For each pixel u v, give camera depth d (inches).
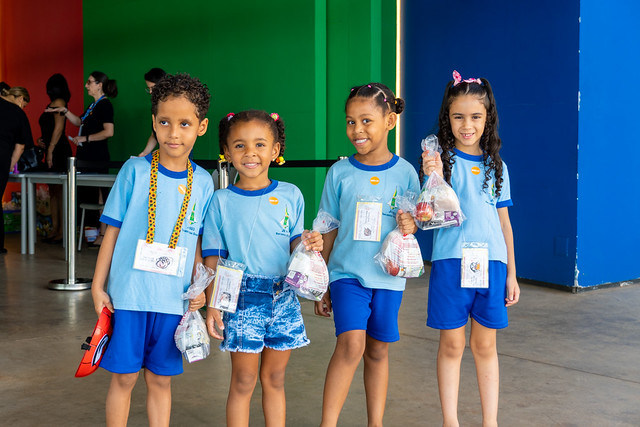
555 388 128.3
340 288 102.3
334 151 284.0
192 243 91.4
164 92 87.2
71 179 221.0
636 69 231.6
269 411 97.2
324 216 102.8
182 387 128.1
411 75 273.9
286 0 288.8
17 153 294.0
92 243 323.3
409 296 211.6
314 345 155.6
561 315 187.3
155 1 346.9
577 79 217.3
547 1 224.7
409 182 104.7
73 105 397.4
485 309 102.9
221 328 92.3
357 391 127.0
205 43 324.5
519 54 234.4
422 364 142.6
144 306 87.4
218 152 322.3
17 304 197.6
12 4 428.1
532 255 233.1
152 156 91.1
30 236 294.8
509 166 239.6
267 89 299.6
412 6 270.8
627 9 227.3
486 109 102.4
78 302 200.7
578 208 219.6
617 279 231.6
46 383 129.0
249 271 94.0
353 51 276.1
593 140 221.8
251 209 94.6
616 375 136.2
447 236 102.7
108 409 88.7
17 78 431.5
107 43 374.0
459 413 115.7
